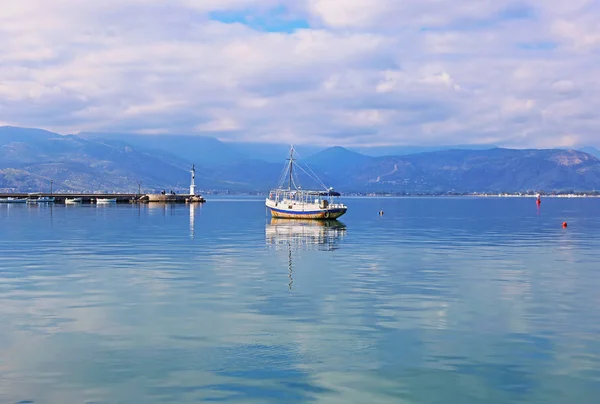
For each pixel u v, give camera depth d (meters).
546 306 34.34
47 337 27.27
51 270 48.25
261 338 27.14
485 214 183.12
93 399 20.14
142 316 31.36
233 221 128.50
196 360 24.05
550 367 23.31
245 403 19.91
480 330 28.70
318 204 136.75
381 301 35.56
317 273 47.09
